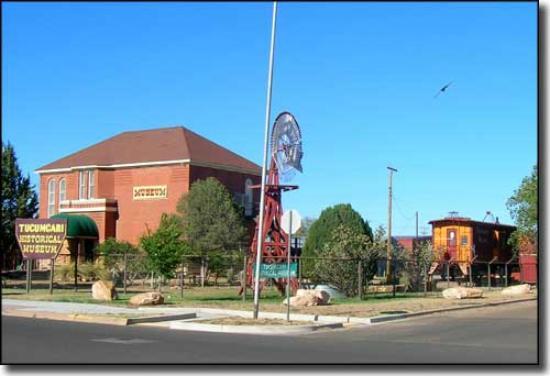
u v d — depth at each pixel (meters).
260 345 16.14
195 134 66.75
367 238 35.22
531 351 15.83
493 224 56.12
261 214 22.30
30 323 20.41
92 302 28.05
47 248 33.28
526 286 40.94
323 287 34.19
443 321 23.91
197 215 53.25
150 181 62.06
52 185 68.50
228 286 43.84
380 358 14.15
